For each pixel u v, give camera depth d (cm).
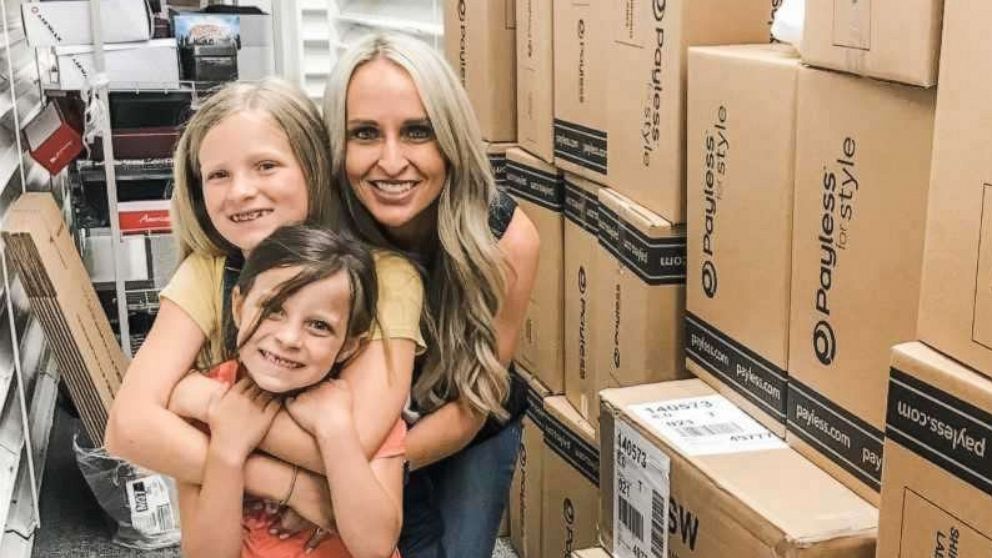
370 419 135
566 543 232
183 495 136
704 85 161
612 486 167
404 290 143
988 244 99
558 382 236
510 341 165
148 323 357
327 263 128
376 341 138
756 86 147
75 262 288
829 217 133
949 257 104
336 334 130
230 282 144
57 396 358
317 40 454
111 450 135
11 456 262
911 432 109
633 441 158
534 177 235
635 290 183
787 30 155
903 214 119
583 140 210
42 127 295
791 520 126
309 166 143
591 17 202
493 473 174
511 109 251
